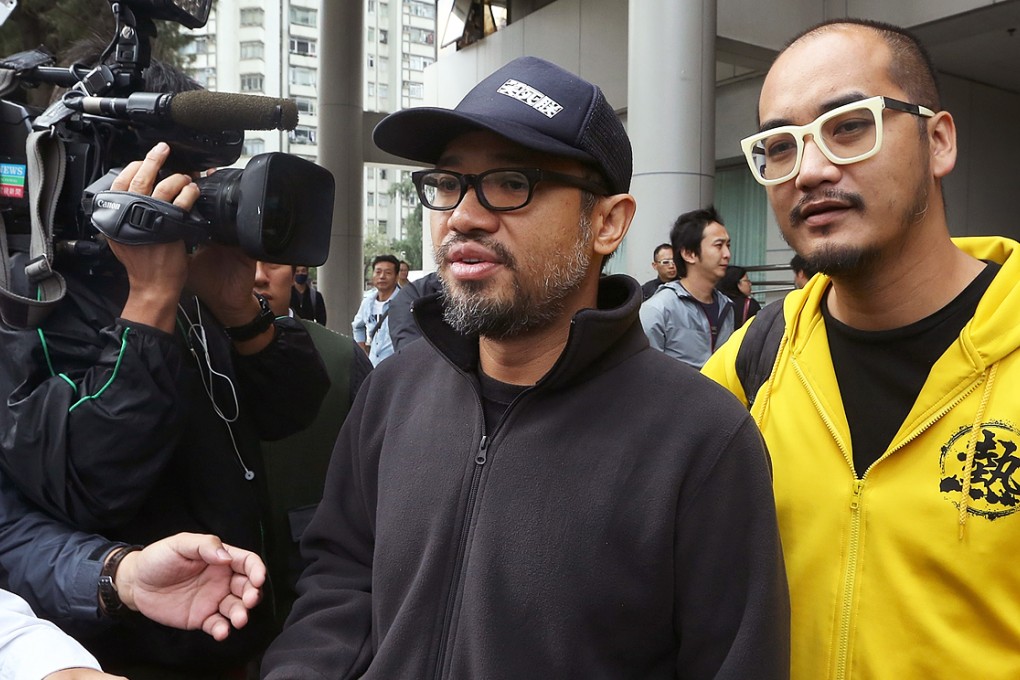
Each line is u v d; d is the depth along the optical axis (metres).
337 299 13.52
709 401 1.14
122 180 1.30
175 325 1.50
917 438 1.19
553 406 1.18
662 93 6.13
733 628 1.07
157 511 1.48
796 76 1.21
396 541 1.21
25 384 1.30
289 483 2.03
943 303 1.21
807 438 1.31
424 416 1.29
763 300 9.71
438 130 1.18
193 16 1.42
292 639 1.29
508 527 1.12
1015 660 1.08
